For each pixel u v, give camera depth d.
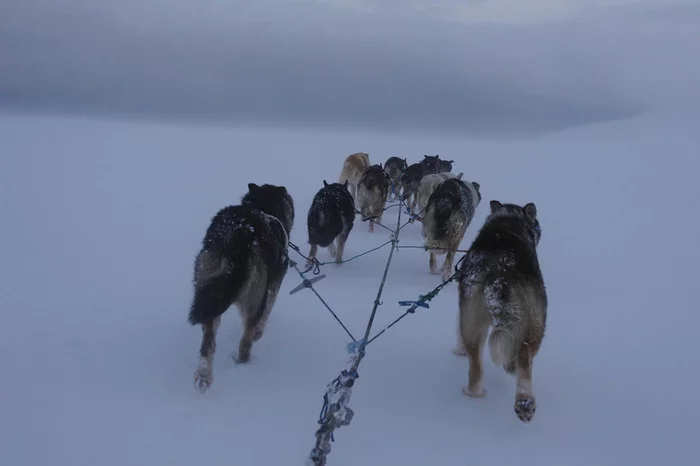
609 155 26.38
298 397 4.09
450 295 6.77
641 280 7.43
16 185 13.77
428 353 5.00
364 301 6.43
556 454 3.48
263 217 4.71
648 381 4.48
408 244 9.73
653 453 3.50
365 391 4.25
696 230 10.51
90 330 5.19
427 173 12.96
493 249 3.96
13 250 8.02
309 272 7.70
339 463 3.32
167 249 8.50
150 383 4.21
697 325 5.75
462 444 3.56
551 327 5.68
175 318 5.59
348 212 7.91
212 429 3.62
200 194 13.84
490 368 4.70
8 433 3.48
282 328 5.48
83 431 3.54
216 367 4.52
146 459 3.29
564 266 8.16
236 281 4.11
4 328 5.12
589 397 4.21
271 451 3.41
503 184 16.89
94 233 9.34
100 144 27.34
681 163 22.02
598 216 11.92
